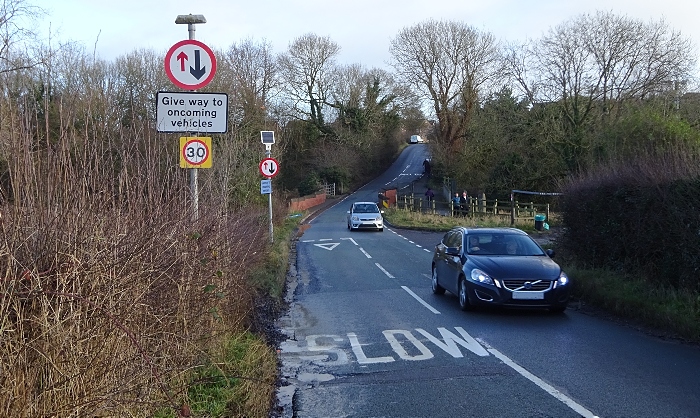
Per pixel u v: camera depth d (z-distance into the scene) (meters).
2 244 3.41
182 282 5.35
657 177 9.66
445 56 48.91
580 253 12.73
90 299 3.66
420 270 16.20
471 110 48.41
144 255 4.43
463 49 48.59
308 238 26.41
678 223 9.16
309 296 12.27
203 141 7.16
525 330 8.78
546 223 24.98
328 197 56.66
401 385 6.24
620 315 9.60
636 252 10.61
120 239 4.18
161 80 17.50
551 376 6.41
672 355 7.21
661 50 30.31
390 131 67.00
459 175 43.66
